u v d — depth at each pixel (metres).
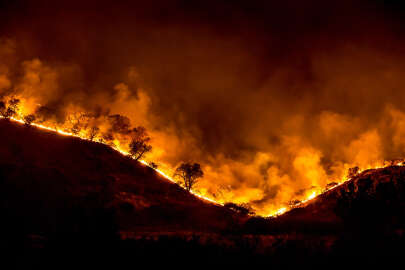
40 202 27.83
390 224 19.22
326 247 16.50
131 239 16.14
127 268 12.98
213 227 36.53
